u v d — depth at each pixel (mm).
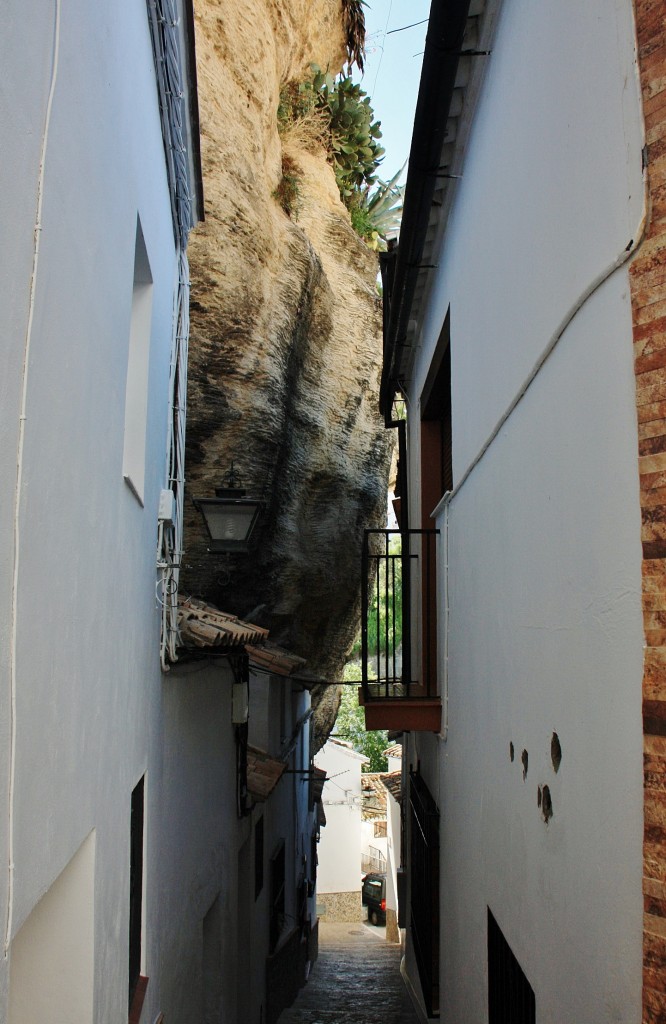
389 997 11883
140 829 4504
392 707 6555
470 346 5156
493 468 4375
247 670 7926
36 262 2236
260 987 9617
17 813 2156
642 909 2252
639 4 2400
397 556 7109
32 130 2184
